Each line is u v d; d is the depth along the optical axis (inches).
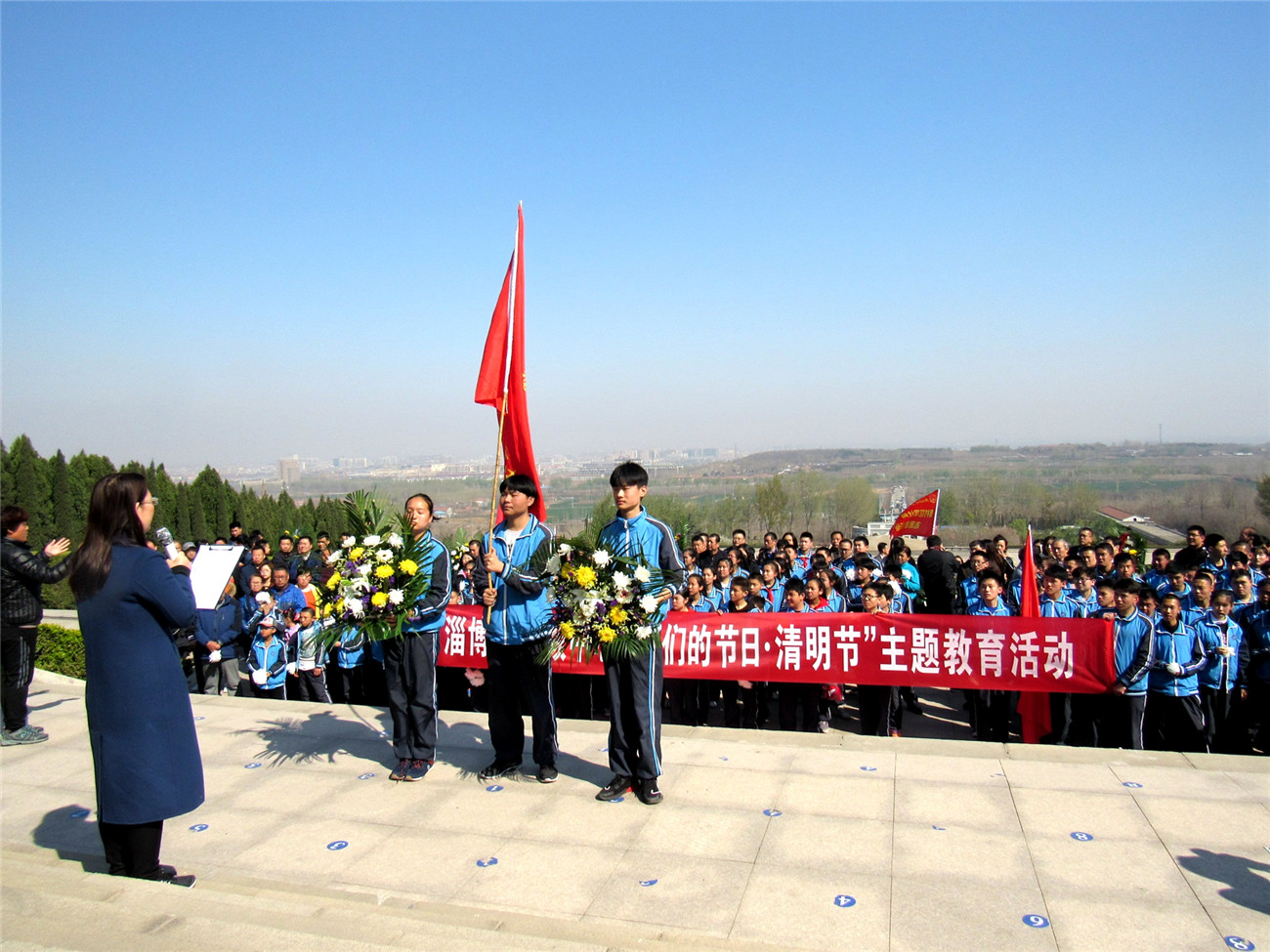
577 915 164.7
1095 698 311.0
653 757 217.6
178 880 175.2
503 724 239.6
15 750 276.5
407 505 245.3
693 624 343.6
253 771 251.4
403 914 163.8
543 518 266.5
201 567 328.2
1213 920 158.2
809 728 355.6
